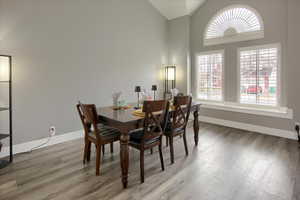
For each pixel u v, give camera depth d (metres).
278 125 3.67
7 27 2.69
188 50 5.04
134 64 4.50
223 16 4.44
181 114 2.66
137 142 2.16
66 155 2.81
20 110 2.88
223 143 3.30
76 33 3.44
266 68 3.84
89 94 3.70
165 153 2.89
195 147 3.12
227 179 2.14
